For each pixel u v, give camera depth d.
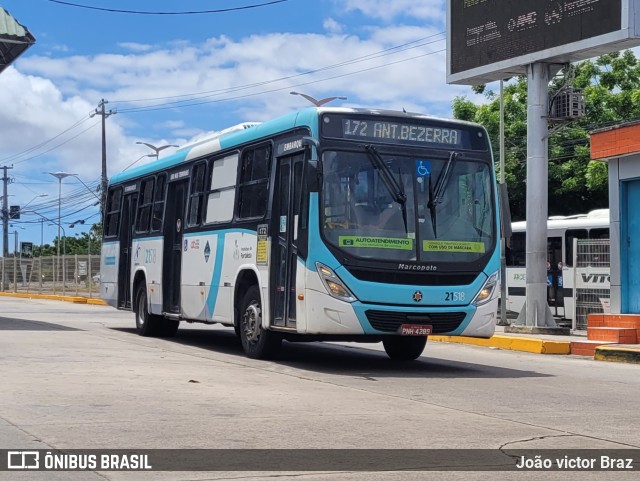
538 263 20.44
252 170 14.16
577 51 18.81
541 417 8.74
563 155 37.03
